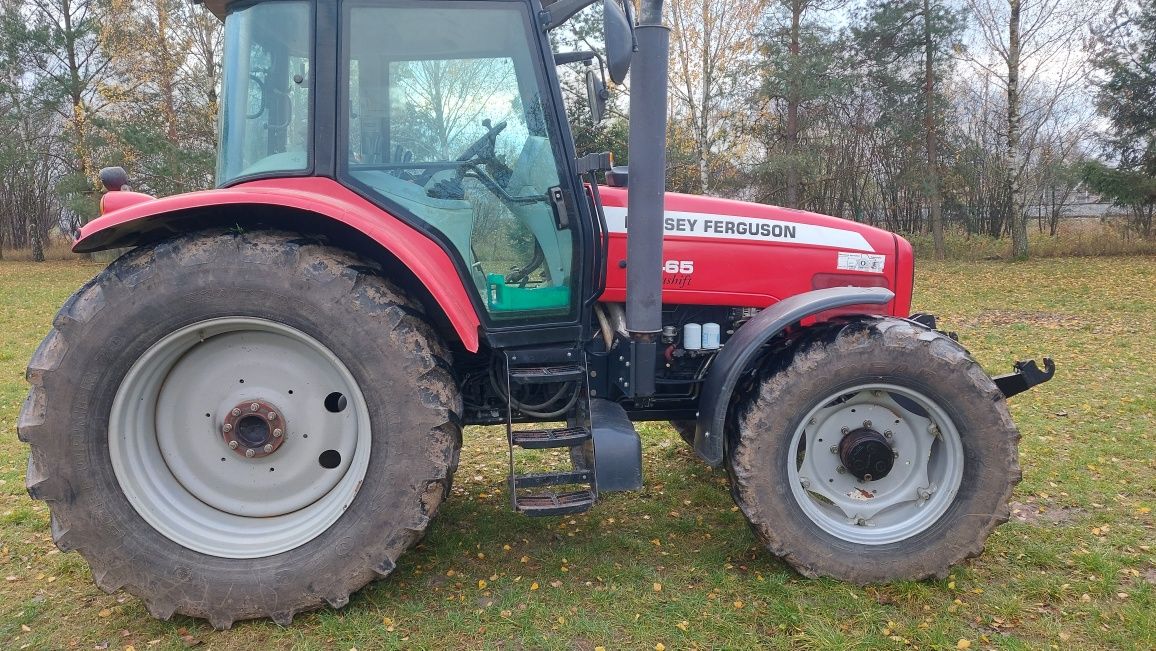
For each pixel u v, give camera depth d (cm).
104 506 261
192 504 281
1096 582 298
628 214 296
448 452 274
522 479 282
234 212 272
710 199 358
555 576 311
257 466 282
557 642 261
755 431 292
